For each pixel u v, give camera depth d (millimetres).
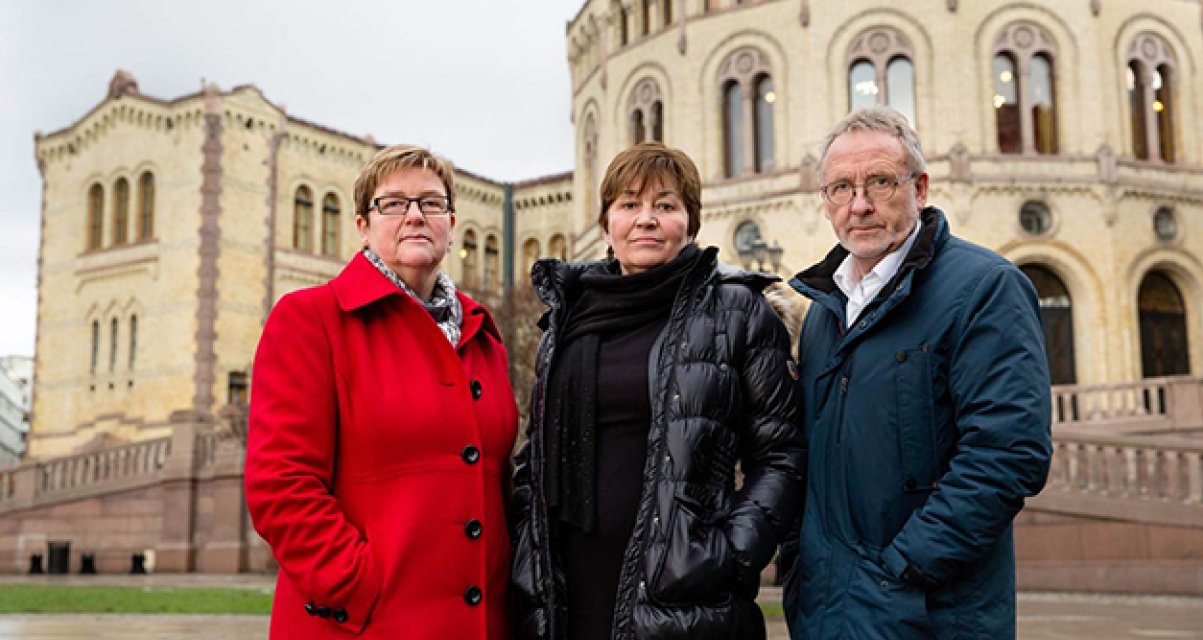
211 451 26641
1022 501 3340
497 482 3971
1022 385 3361
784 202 29547
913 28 29281
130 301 37250
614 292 3998
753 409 3869
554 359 4059
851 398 3666
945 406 3564
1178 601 15000
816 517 3703
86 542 27703
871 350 3670
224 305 35906
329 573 3418
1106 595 16219
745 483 3787
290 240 38594
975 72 29109
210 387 35094
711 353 3793
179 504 26156
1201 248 30172
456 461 3734
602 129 35062
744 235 30328
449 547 3629
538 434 3982
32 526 28641
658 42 32875
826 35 29797
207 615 12664
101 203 39344
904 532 3377
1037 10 29484
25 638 10164
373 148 41969
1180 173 30125
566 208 46281
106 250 38156
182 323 35594
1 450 79500
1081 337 28781
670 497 3592
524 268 47250
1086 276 28750
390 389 3723
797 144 29781
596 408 3865
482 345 4211
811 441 3807
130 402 36531
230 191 36531
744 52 30953
